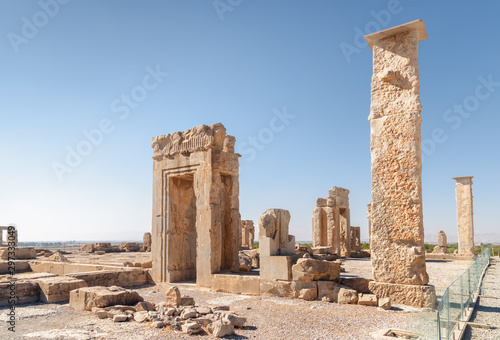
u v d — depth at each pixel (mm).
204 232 11844
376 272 9305
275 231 10906
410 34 9367
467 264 21016
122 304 8648
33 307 8930
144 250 39750
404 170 9109
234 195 12914
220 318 6867
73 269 14867
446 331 5707
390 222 9195
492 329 7262
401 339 6086
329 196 26828
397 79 9422
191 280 13250
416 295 8586
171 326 6844
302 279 9836
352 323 7250
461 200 27953
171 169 13156
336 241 26312
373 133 9594
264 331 6727
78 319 7629
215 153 12359
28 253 24344
